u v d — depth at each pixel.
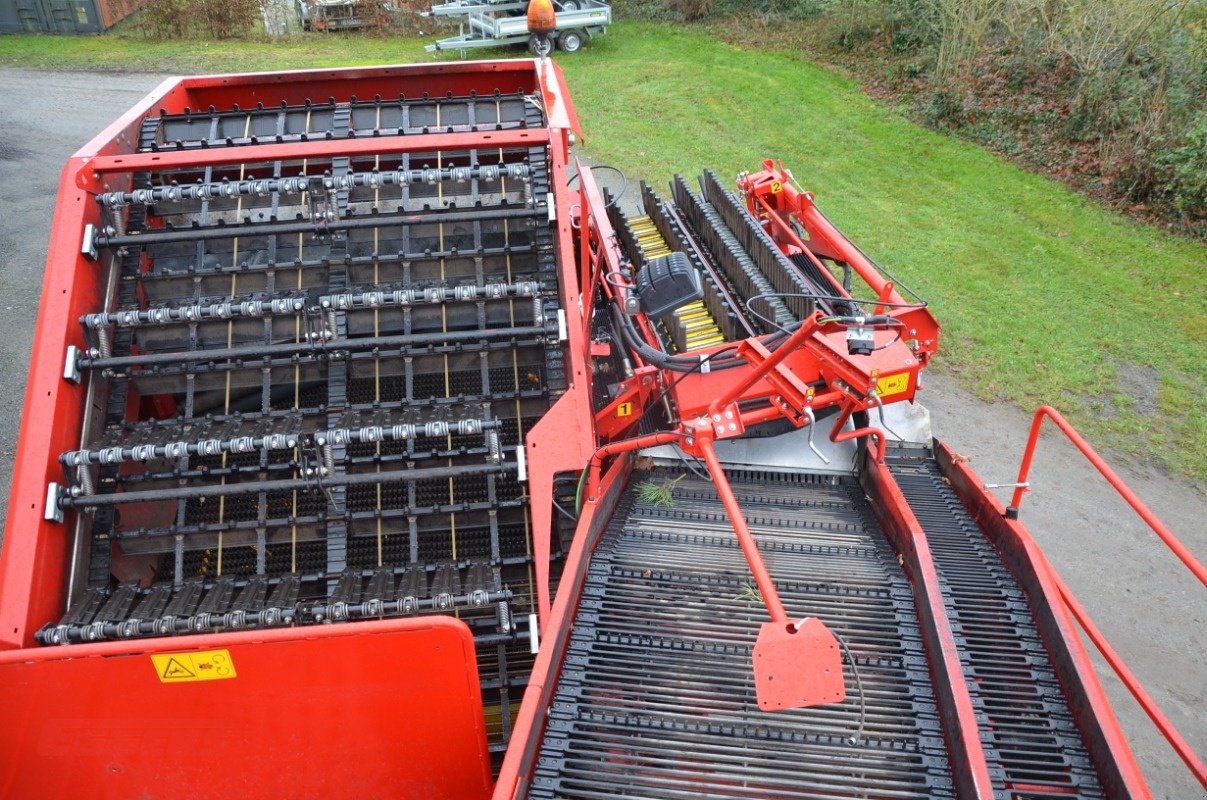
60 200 4.62
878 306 5.80
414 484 4.45
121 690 3.17
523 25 17.64
